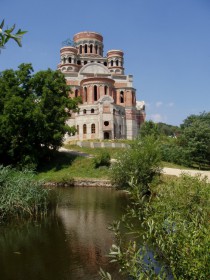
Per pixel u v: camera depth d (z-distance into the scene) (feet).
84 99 252.62
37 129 146.82
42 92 156.15
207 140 159.33
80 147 185.37
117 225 22.26
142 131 217.56
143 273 18.60
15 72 156.66
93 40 303.48
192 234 18.57
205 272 16.22
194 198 33.45
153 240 21.17
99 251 49.01
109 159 143.02
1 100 148.77
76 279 39.27
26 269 42.50
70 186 125.29
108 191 111.86
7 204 65.26
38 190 72.64
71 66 284.61
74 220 67.72
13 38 13.53
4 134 141.90
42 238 55.67
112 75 278.46
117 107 232.94
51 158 159.53
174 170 133.39
